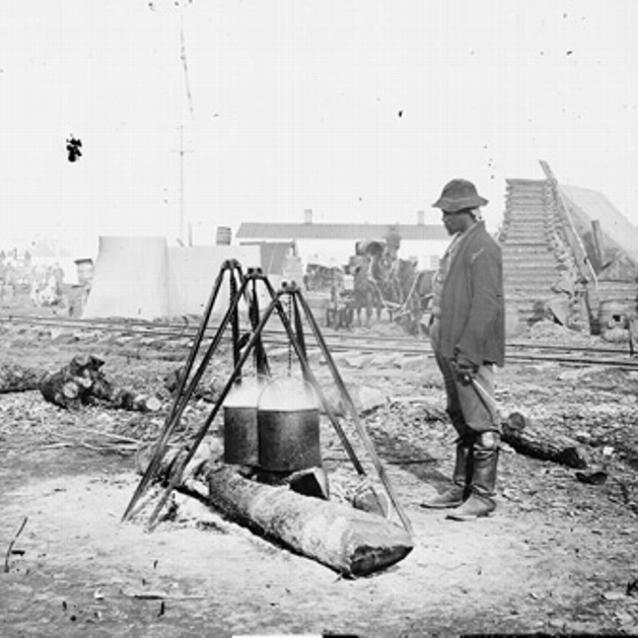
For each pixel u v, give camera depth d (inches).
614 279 919.7
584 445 258.7
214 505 194.2
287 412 189.9
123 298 914.7
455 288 193.5
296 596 145.7
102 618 136.8
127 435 303.4
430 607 140.6
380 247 829.2
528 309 788.6
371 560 153.0
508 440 271.0
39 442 294.4
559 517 194.9
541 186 945.5
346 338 687.1
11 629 132.6
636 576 154.6
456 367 191.2
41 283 1364.4
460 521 192.1
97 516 197.9
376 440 291.6
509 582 152.3
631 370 445.7
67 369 364.8
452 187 198.4
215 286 211.6
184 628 132.6
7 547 175.0
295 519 164.4
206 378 376.5
